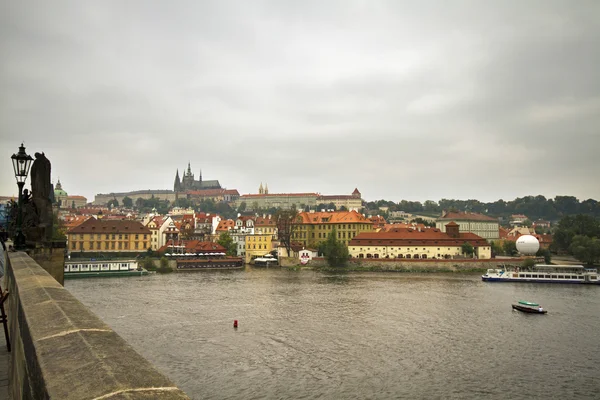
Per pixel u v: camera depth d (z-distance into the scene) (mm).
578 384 57375
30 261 22344
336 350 70188
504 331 84000
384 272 194625
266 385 55438
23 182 33000
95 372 6453
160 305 104750
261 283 149625
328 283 151000
